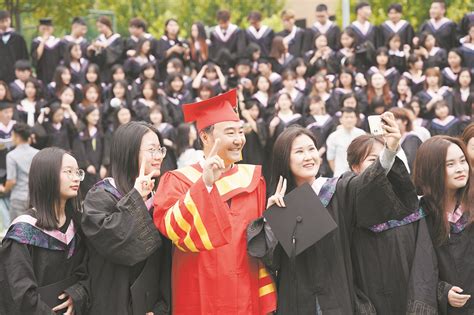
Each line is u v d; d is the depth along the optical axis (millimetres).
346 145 10133
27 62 13172
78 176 4562
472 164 5230
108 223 4262
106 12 18156
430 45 13680
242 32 14391
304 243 4328
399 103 12391
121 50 13992
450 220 4773
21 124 9883
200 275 4441
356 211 4480
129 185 4539
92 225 4320
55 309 4398
